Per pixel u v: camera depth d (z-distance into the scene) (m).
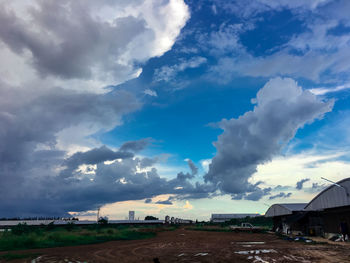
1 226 56.53
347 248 19.45
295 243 24.38
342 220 27.59
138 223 98.62
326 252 17.12
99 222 64.62
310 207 33.16
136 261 14.52
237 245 22.81
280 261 13.70
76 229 53.00
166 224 100.75
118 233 38.91
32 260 14.70
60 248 21.55
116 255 16.95
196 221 135.25
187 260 14.60
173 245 23.75
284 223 44.03
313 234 34.03
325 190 29.75
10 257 15.61
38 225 60.38
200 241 27.89
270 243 24.53
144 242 27.75
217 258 15.05
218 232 48.84
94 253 18.02
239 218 128.62
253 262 13.56
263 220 104.38
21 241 23.27
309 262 13.32
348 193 25.75
